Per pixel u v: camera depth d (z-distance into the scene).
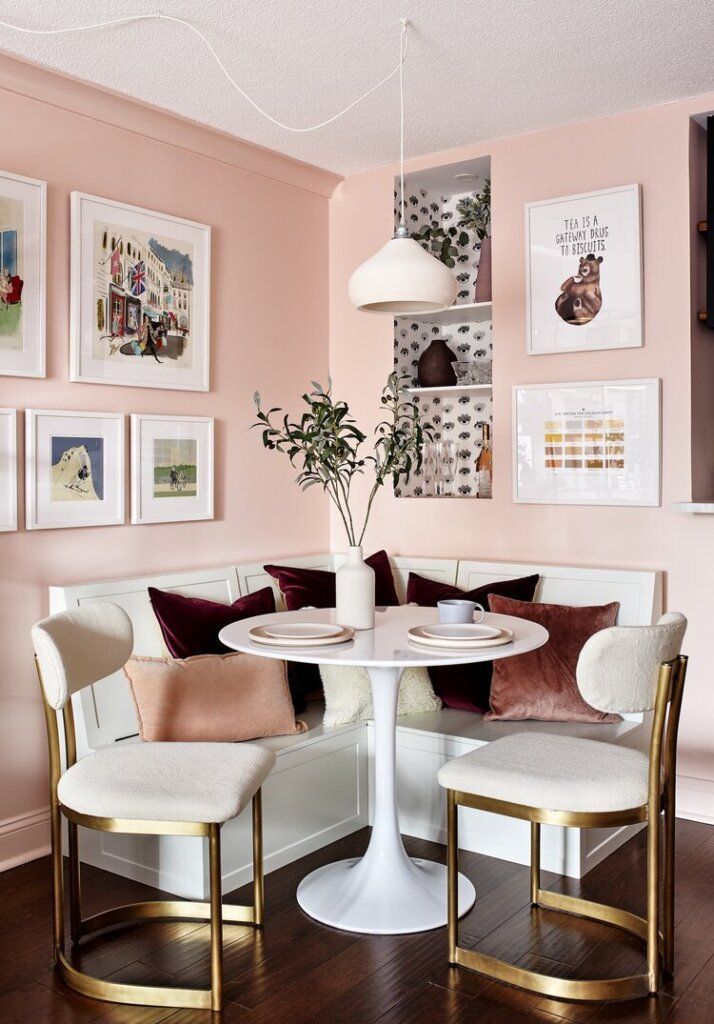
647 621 3.52
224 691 3.03
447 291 2.78
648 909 2.31
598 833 3.10
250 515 4.09
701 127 3.64
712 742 3.53
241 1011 2.25
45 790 3.25
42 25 2.85
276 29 2.90
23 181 3.11
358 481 4.51
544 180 3.87
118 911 2.66
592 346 3.75
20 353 3.12
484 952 2.50
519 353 3.97
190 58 3.11
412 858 3.08
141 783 2.32
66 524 3.28
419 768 3.31
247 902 2.78
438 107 3.59
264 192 4.14
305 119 3.69
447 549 4.21
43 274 3.19
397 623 2.94
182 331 3.71
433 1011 2.25
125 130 3.49
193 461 3.79
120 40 2.96
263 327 4.15
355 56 3.12
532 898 2.79
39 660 2.34
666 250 3.60
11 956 2.52
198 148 3.77
